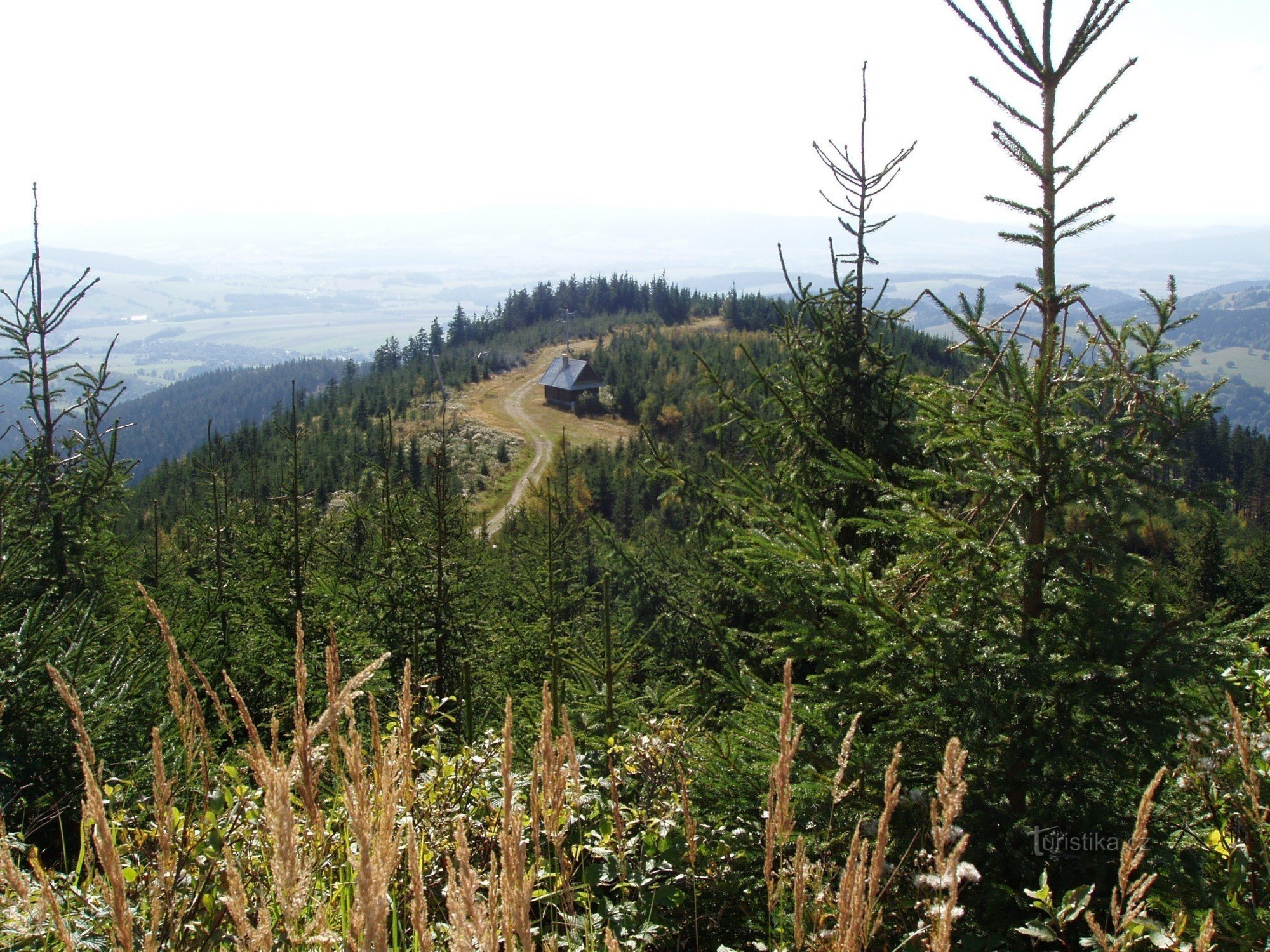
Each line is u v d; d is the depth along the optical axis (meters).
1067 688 3.66
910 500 4.22
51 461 10.19
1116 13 3.70
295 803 2.06
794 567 4.20
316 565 12.93
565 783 2.00
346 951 1.62
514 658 11.75
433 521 12.12
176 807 2.51
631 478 55.09
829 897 2.23
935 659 3.81
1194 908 2.65
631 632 9.59
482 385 132.38
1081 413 4.20
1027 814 3.56
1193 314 3.98
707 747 4.45
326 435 79.56
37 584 9.53
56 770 4.96
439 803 3.14
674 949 3.04
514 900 1.47
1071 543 4.00
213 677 10.19
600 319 190.00
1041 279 4.06
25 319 10.12
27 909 1.93
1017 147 3.98
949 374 4.86
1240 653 3.53
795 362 8.38
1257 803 2.38
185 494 50.31
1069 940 3.09
